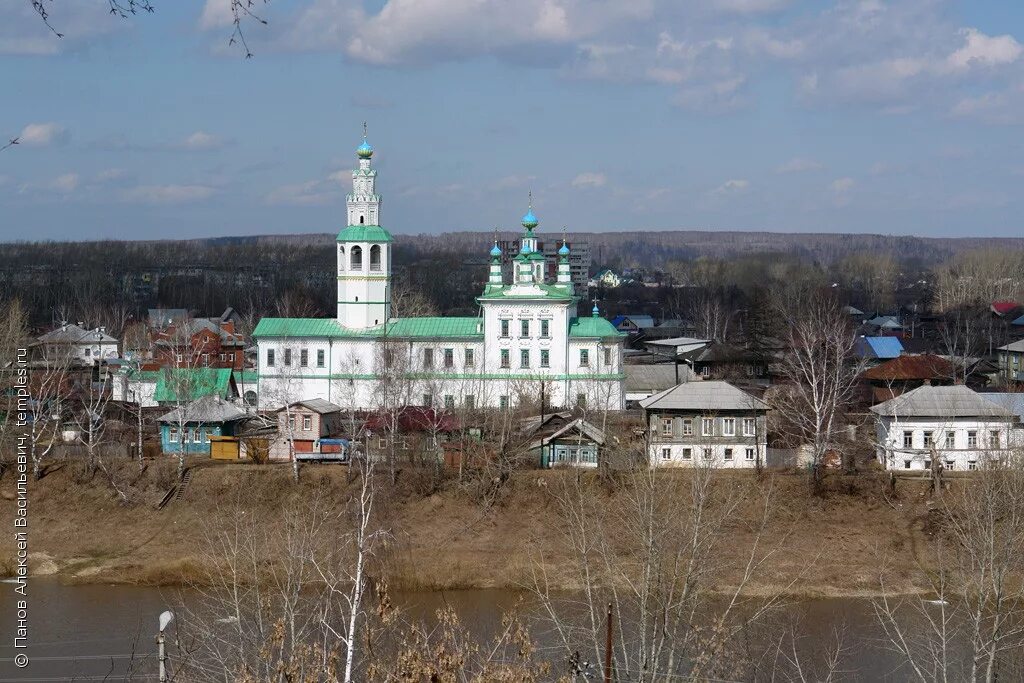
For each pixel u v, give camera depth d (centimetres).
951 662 6988
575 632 7344
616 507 10344
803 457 11844
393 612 5972
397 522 10688
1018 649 7344
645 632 6256
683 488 10438
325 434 12700
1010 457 9994
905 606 9138
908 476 11156
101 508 11175
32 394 13588
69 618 8919
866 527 10488
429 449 11612
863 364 15488
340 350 15925
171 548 10575
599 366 15562
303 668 5466
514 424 12188
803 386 14050
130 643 8194
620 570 8500
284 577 9181
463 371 15525
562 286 16388
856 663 7675
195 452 12750
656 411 11975
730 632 6862
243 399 15850
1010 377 18125
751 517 10481
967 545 7569
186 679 6038
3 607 9219
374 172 16162
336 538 9506
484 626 8544
